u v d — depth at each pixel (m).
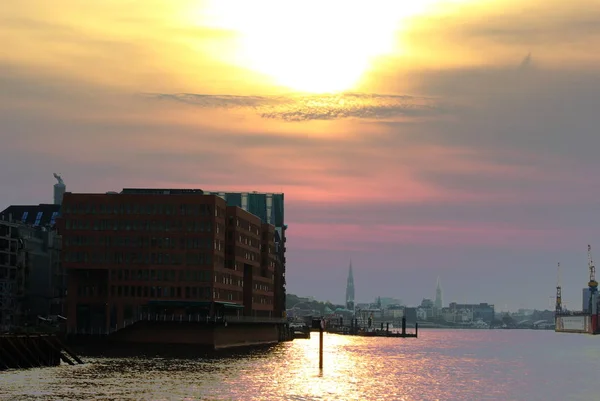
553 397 189.62
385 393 187.12
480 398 185.12
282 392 176.00
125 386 170.75
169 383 179.00
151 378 186.88
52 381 175.12
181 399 156.75
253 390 175.88
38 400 148.62
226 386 179.62
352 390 189.00
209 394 165.38
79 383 173.00
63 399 150.50
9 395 153.50
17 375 183.88
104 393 159.50
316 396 173.38
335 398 172.25
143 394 160.12
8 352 197.75
